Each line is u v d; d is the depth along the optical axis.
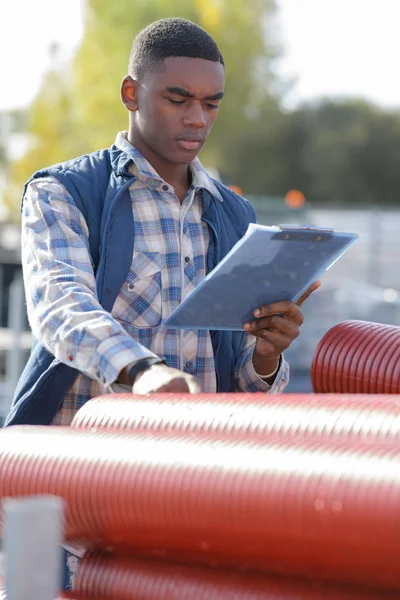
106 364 2.84
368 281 24.11
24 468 2.51
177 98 3.38
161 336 3.49
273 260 3.04
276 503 2.04
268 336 3.37
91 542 2.50
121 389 2.90
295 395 2.42
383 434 2.17
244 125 43.00
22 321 8.55
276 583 2.22
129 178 3.48
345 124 53.50
